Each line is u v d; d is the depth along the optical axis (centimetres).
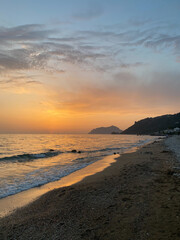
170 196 721
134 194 770
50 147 4222
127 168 1395
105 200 721
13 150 3519
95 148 3894
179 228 483
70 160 2128
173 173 1111
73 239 457
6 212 667
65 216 596
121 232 480
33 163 1905
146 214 576
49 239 463
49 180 1166
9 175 1307
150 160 1748
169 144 4062
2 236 488
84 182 1065
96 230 496
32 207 709
